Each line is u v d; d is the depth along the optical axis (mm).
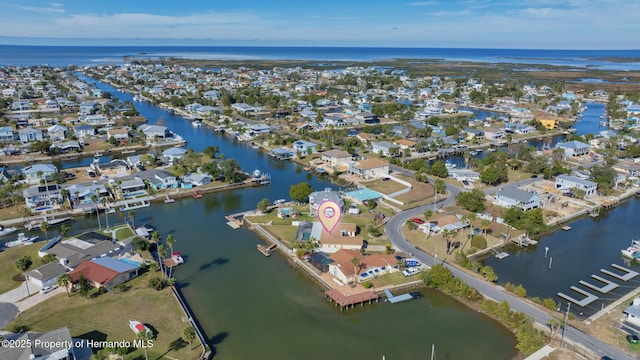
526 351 74812
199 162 184125
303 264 105125
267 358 74562
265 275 101875
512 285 94188
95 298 87625
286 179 173625
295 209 138250
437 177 173250
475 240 111938
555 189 159000
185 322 81562
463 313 87938
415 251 111125
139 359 70812
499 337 80750
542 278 101125
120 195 145625
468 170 175000
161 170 167250
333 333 81688
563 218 135250
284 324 84062
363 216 132375
